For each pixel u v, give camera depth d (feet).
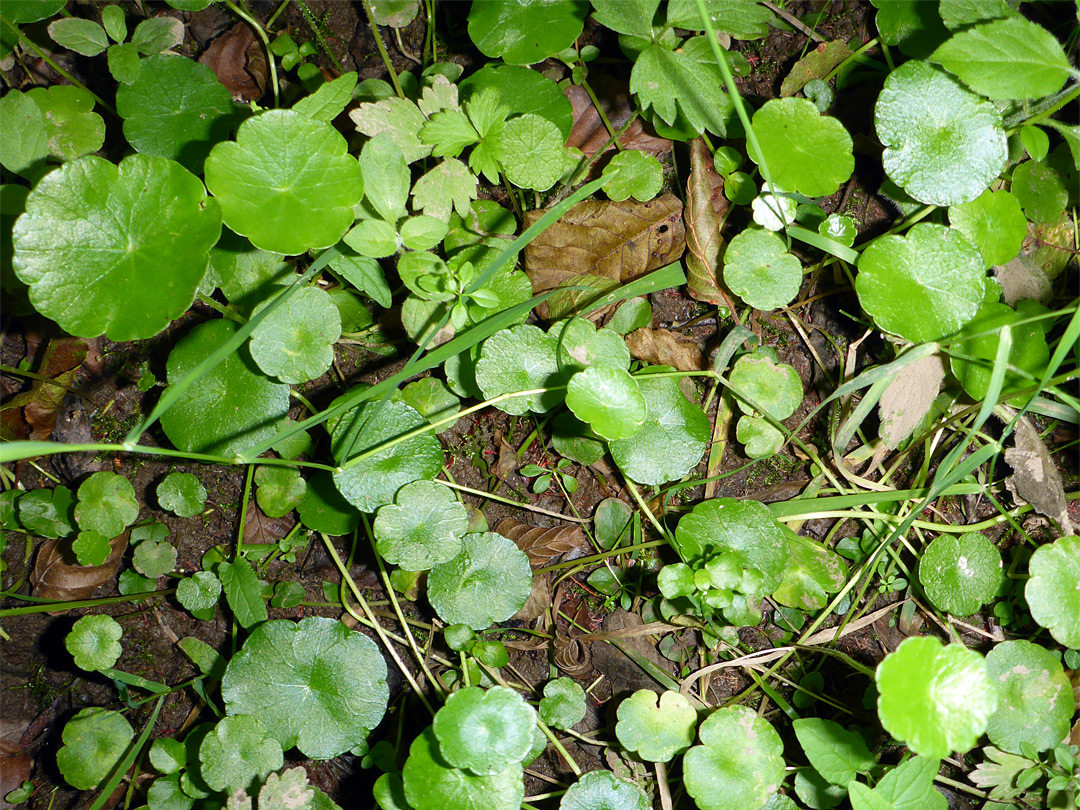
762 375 0.81
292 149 0.71
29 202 0.67
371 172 0.73
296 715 0.75
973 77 0.69
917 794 0.67
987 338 0.75
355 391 0.80
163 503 0.80
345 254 0.77
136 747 0.77
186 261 0.69
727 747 0.73
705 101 0.80
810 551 0.81
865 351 0.85
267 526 0.84
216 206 0.70
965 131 0.74
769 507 0.82
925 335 0.73
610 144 0.86
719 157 0.82
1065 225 0.82
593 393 0.71
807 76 0.85
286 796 0.72
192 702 0.83
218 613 0.83
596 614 0.84
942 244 0.74
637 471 0.77
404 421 0.77
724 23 0.80
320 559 0.84
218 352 0.66
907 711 0.60
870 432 0.85
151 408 0.85
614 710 0.82
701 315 0.86
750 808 0.72
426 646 0.83
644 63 0.79
